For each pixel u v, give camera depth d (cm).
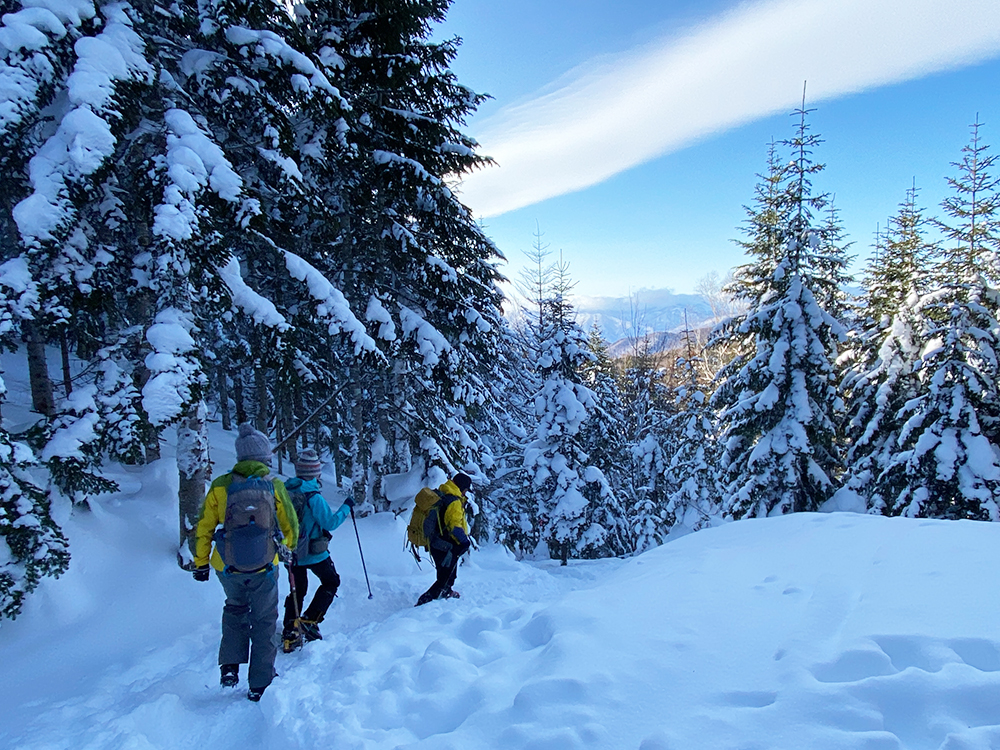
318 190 871
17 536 446
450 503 630
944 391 1121
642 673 275
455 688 312
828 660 259
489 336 1068
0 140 463
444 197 955
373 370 994
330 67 794
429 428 1030
